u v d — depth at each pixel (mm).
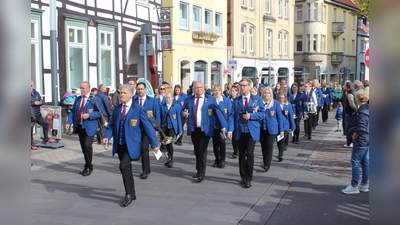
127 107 6836
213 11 29516
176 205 6742
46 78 14883
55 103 12859
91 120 8898
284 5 41875
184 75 26859
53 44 12773
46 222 5883
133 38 20344
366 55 11289
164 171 9516
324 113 22953
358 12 20578
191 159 11125
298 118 13875
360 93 7141
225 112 10492
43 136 12617
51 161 10484
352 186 7383
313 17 48062
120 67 19359
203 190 7730
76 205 6746
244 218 6078
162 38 21922
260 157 11453
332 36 51781
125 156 6797
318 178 8648
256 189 7781
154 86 23125
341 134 16875
